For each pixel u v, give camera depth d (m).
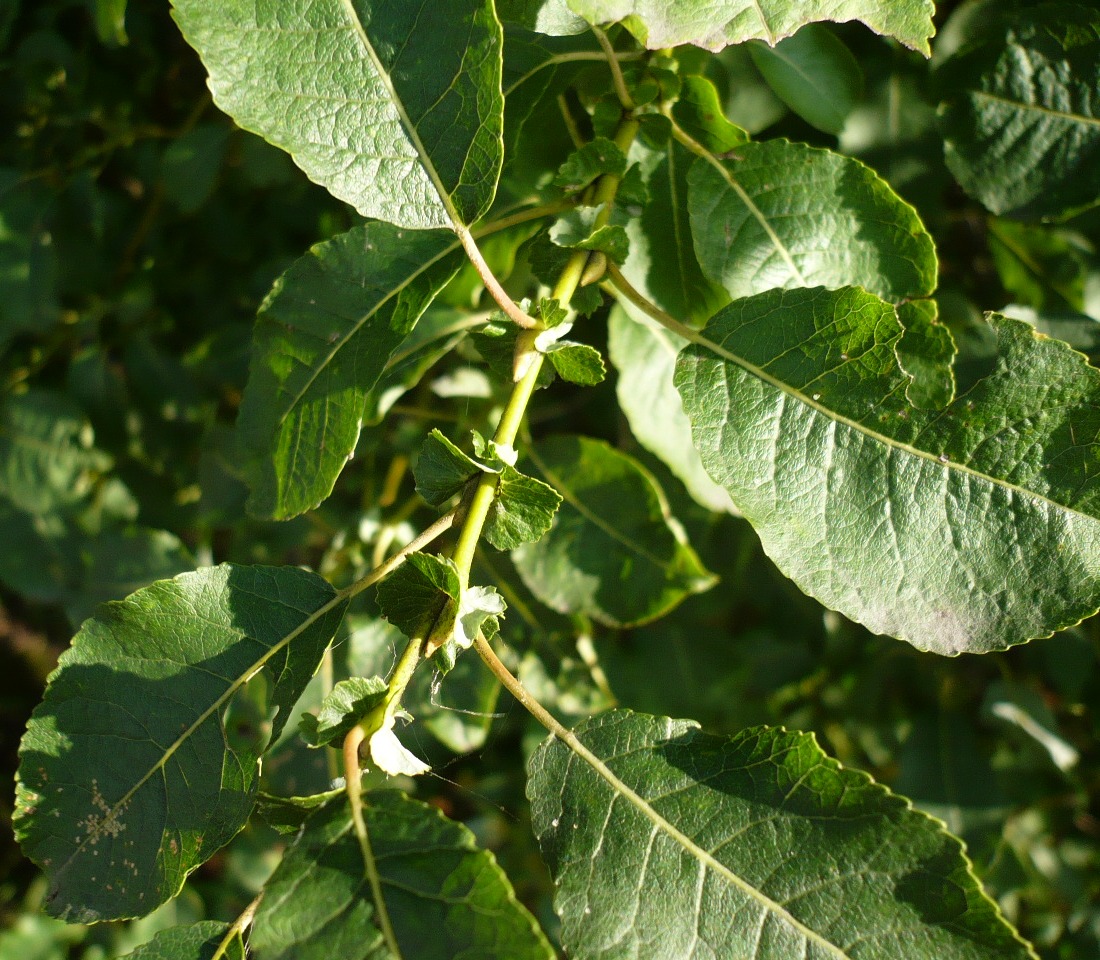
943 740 0.33
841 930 0.17
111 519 0.38
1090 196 0.24
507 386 0.29
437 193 0.17
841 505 0.18
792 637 0.34
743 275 0.21
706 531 0.30
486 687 0.29
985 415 0.18
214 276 0.36
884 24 0.17
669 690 0.33
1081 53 0.24
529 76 0.21
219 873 0.41
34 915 0.42
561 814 0.18
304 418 0.20
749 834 0.17
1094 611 0.17
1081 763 0.35
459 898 0.16
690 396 0.19
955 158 0.24
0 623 0.52
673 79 0.21
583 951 0.17
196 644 0.18
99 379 0.37
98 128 0.34
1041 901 0.37
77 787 0.18
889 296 0.21
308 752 0.28
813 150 0.21
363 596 0.29
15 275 0.33
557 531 0.27
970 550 0.18
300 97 0.17
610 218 0.21
